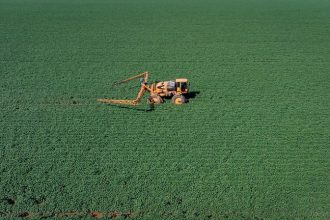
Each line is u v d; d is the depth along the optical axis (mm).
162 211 21891
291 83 34688
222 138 27188
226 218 21547
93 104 30969
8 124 28438
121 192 22969
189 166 24766
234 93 32781
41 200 22547
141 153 25812
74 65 37594
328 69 37594
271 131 28031
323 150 26297
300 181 23812
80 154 25703
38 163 24906
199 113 29828
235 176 24141
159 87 31125
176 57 39812
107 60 38906
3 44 42375
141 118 29219
